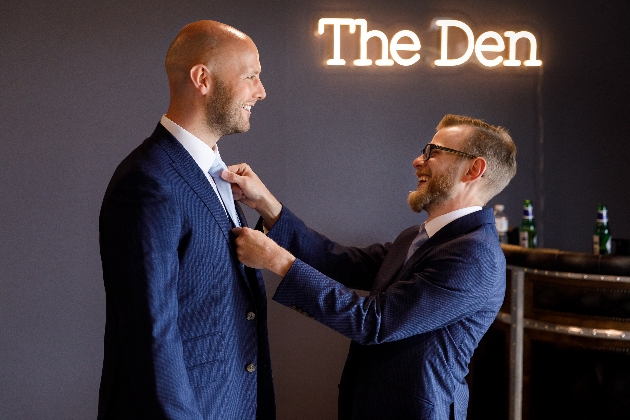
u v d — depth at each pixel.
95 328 3.38
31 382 3.36
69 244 3.34
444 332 1.93
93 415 3.41
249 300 1.89
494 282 1.92
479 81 3.56
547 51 3.61
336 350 3.56
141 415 1.75
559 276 2.92
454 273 1.86
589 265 2.85
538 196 3.70
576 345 2.91
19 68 3.25
